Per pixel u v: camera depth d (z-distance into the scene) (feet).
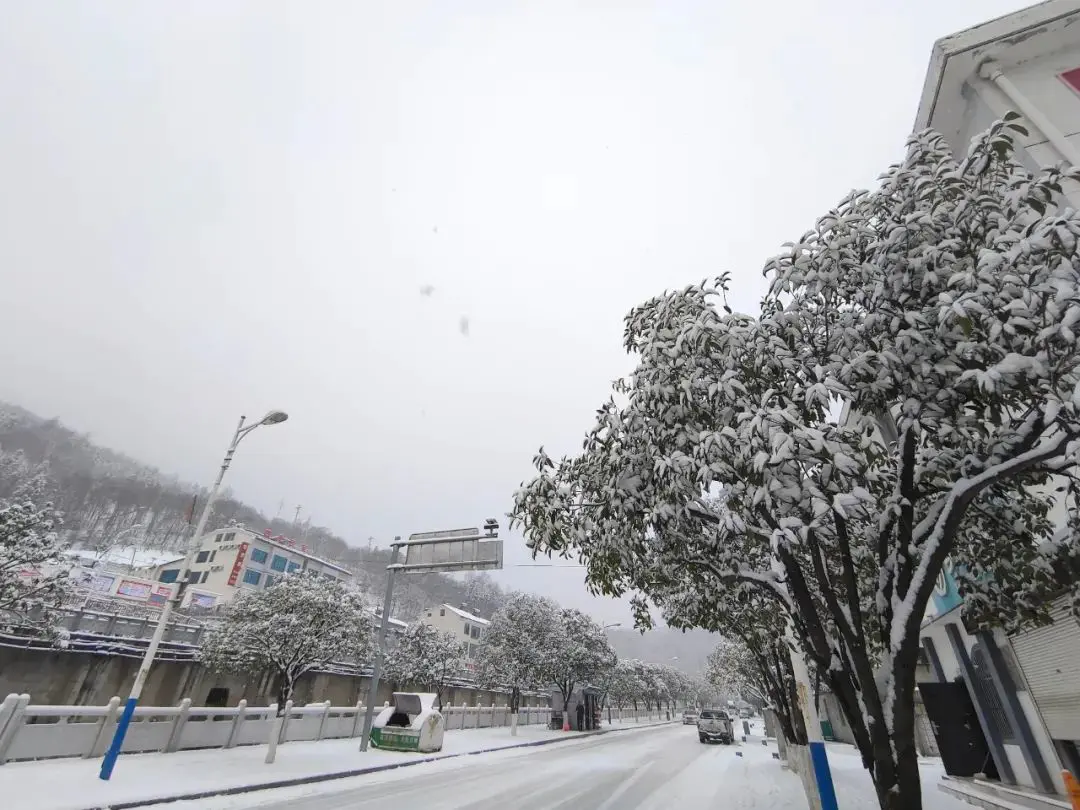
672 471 17.93
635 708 215.10
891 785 16.21
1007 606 19.69
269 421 42.65
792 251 17.85
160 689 58.65
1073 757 26.23
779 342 17.80
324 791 36.81
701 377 18.44
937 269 15.52
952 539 16.06
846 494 14.39
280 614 64.34
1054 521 23.97
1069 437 12.98
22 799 26.48
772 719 113.60
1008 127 14.83
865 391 16.72
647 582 27.55
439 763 55.36
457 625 190.08
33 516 44.73
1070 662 24.67
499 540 62.23
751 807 32.73
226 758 44.09
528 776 48.16
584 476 25.14
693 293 20.70
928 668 49.16
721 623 40.34
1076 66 25.38
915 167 17.06
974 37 26.37
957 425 16.93
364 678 88.17
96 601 70.69
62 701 50.42
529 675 105.40
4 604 42.04
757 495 15.56
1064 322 11.69
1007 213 14.97
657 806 34.14
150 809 28.91
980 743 35.88
